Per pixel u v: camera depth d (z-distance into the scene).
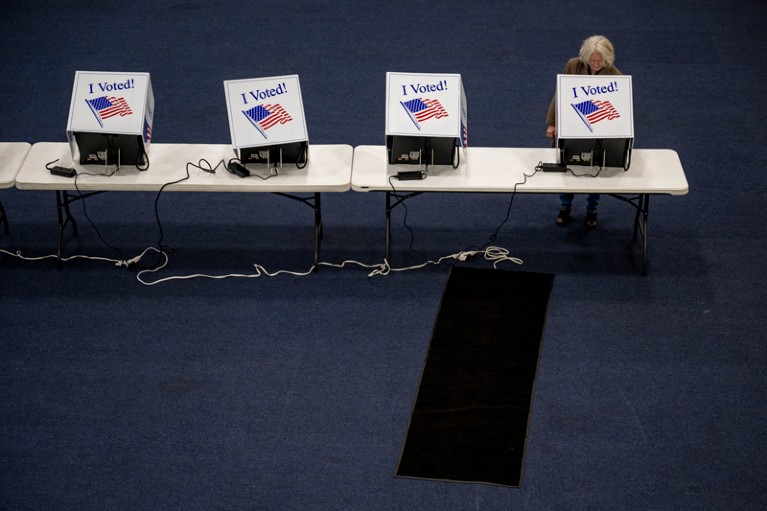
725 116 23.05
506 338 16.94
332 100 23.72
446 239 19.42
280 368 16.36
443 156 17.45
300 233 19.64
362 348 16.75
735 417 15.38
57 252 18.69
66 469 14.55
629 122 17.03
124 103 17.25
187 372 16.28
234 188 17.22
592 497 14.06
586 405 15.59
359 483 14.30
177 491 14.20
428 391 15.87
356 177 17.42
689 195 20.50
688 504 13.96
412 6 27.97
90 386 16.02
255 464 14.62
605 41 17.56
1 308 17.62
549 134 18.88
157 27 26.89
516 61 25.30
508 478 14.33
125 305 17.73
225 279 18.38
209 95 23.89
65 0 28.27
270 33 26.67
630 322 17.28
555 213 20.19
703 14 27.39
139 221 19.94
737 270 18.48
